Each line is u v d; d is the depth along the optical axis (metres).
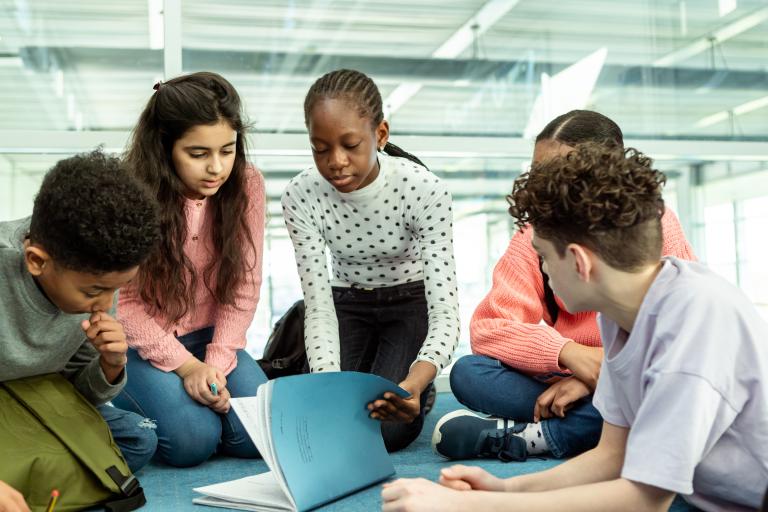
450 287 1.84
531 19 3.19
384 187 1.87
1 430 1.30
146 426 1.63
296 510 1.26
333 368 1.75
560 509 0.95
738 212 3.41
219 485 1.43
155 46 2.87
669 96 3.31
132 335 1.79
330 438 1.39
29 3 2.79
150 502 1.41
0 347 1.33
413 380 1.66
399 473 1.57
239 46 2.95
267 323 2.93
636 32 3.29
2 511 1.10
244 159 1.87
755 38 3.38
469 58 3.14
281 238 2.98
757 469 1.04
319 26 3.02
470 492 0.96
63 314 1.37
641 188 0.98
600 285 1.03
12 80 2.79
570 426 1.63
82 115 2.83
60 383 1.44
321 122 1.61
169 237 1.78
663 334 0.99
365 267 2.01
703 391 0.95
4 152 2.79
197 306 1.94
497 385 1.75
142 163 1.75
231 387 1.88
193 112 1.68
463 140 3.10
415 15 3.09
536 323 1.82
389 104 3.07
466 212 3.18
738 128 3.38
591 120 1.65
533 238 1.07
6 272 1.29
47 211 1.18
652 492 0.96
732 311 0.98
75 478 1.32
